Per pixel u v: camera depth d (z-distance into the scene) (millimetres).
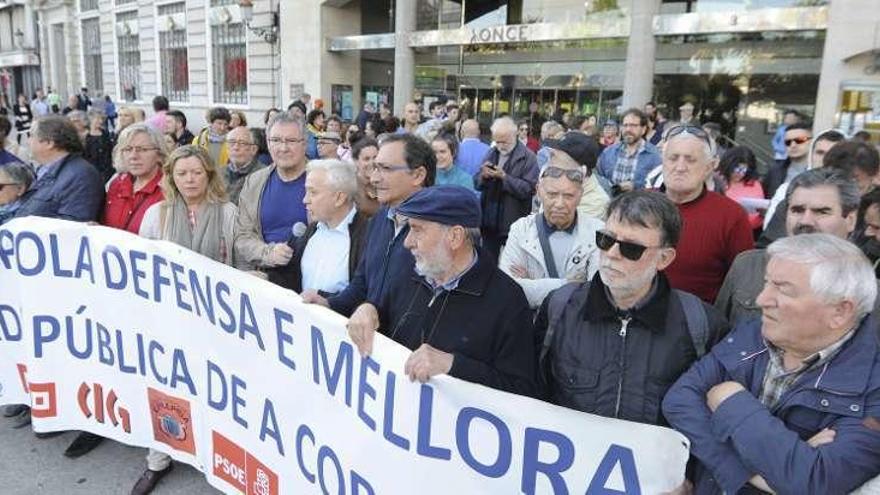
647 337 1684
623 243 1597
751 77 10789
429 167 2588
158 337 2709
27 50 33188
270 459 2352
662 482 1539
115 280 2787
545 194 2434
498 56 14445
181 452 2732
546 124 7508
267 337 2285
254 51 18656
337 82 17359
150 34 22391
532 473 1677
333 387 2059
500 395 1677
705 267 2449
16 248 2949
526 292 2301
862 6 8570
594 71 12828
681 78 11680
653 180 3725
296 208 3197
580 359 1744
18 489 2820
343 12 17141
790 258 1374
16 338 3111
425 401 1785
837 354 1409
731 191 4512
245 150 4285
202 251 2906
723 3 11039
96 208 3416
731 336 1618
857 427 1342
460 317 1869
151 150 3244
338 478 2072
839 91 8812
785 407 1440
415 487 1852
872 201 2305
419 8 15539
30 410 3363
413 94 15789
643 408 1679
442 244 1818
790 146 4598
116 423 2912
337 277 2631
